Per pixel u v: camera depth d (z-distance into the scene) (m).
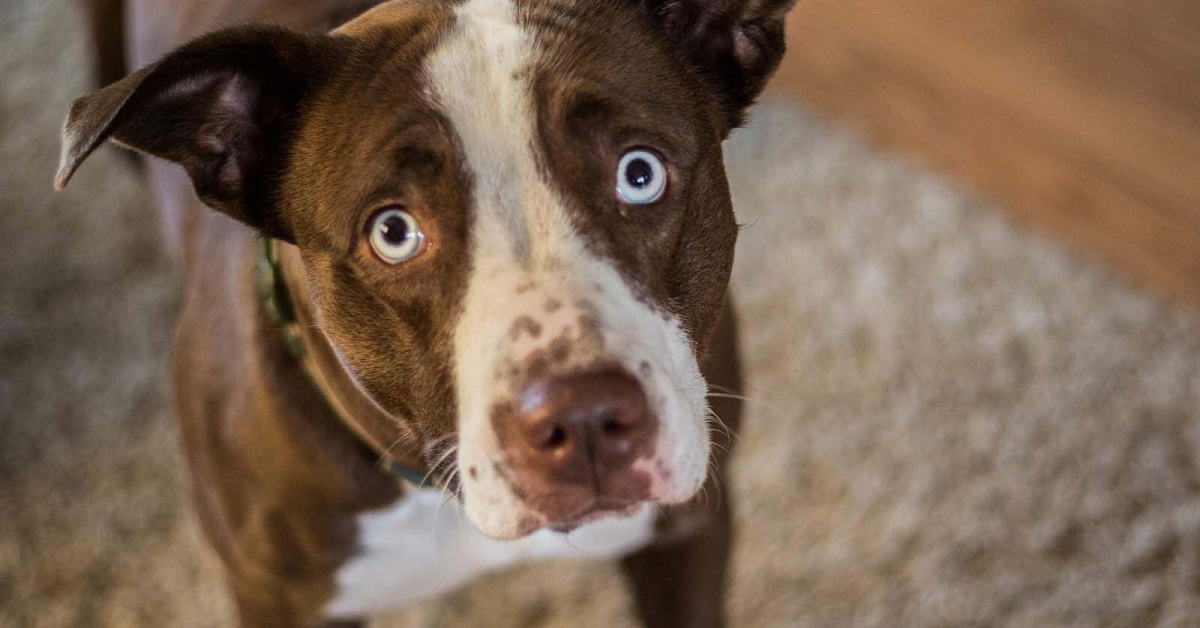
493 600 0.96
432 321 0.67
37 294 1.15
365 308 0.68
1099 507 0.96
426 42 0.68
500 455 0.64
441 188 0.66
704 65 0.72
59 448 1.04
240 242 0.78
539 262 0.65
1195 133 1.22
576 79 0.67
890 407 1.03
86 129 0.64
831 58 1.33
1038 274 1.11
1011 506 0.97
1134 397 1.02
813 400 1.04
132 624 0.95
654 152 0.67
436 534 0.79
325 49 0.69
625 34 0.69
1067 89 1.27
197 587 0.96
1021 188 1.18
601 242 0.66
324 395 0.75
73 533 0.98
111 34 1.04
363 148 0.67
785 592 0.95
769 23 0.72
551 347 0.64
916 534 0.96
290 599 0.81
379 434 0.73
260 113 0.71
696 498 0.79
